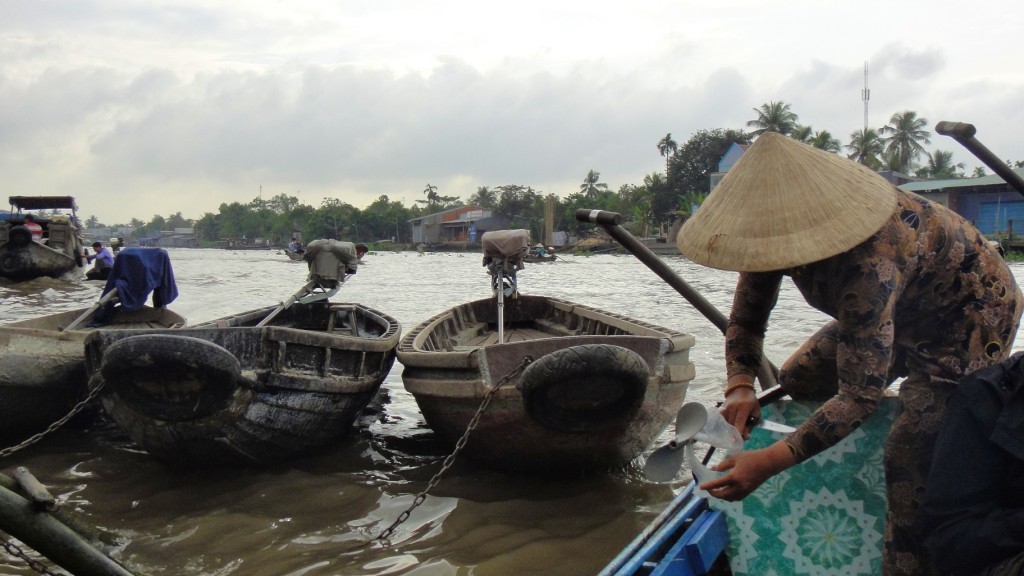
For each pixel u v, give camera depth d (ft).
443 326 27.07
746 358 9.61
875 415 10.25
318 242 28.89
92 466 19.75
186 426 17.70
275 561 14.44
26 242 73.20
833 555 10.46
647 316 53.26
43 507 8.61
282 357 18.93
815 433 7.36
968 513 7.34
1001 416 7.22
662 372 18.07
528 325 31.35
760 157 8.13
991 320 8.20
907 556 8.64
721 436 8.12
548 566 14.24
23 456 20.48
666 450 8.20
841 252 7.32
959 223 8.28
